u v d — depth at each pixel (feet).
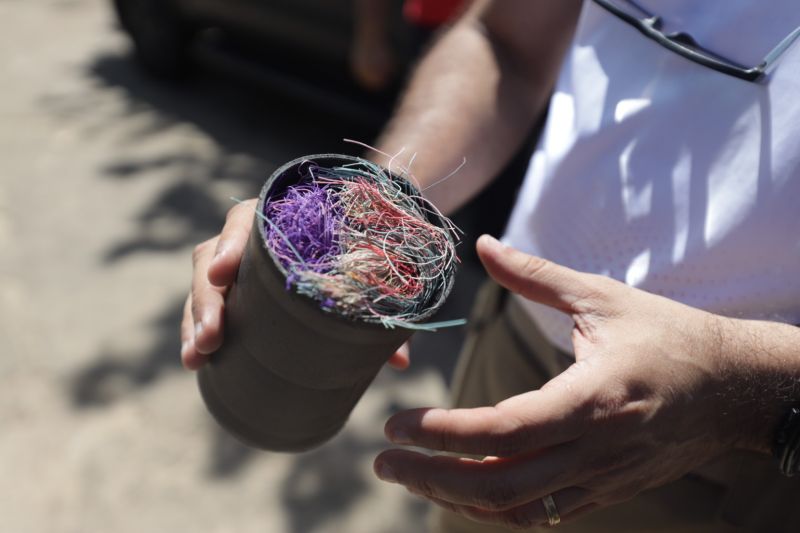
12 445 4.00
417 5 4.99
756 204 1.77
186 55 7.46
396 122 2.26
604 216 1.96
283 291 1.58
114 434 4.09
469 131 2.18
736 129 1.79
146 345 4.62
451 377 4.63
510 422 1.62
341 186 1.77
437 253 1.74
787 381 1.75
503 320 2.38
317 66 6.27
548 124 2.12
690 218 1.84
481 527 2.40
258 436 1.85
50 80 7.69
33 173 6.16
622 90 1.93
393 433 1.65
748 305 1.84
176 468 3.95
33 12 9.12
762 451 1.87
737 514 2.01
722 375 1.70
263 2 6.11
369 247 1.69
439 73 2.28
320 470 4.02
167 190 6.08
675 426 1.69
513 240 2.22
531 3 2.22
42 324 4.70
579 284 1.74
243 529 3.71
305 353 1.65
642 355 1.67
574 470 1.66
